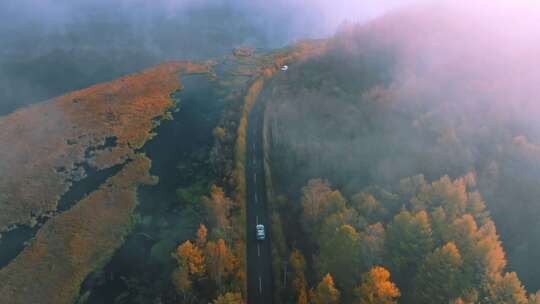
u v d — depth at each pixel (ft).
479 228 358.84
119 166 559.38
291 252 381.40
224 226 387.34
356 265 321.11
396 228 337.93
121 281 398.01
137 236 448.65
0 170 539.29
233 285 342.64
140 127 644.69
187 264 345.72
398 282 320.70
